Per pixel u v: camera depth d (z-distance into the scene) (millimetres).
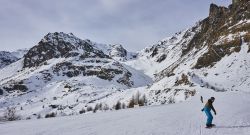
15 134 32750
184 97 162125
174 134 24969
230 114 36375
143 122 34469
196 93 155375
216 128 26531
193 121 32688
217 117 34344
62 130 32625
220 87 171750
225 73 194125
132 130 28703
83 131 30375
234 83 175625
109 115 48250
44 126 38688
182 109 49219
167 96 177750
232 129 25422
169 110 48875
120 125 33094
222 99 62438
